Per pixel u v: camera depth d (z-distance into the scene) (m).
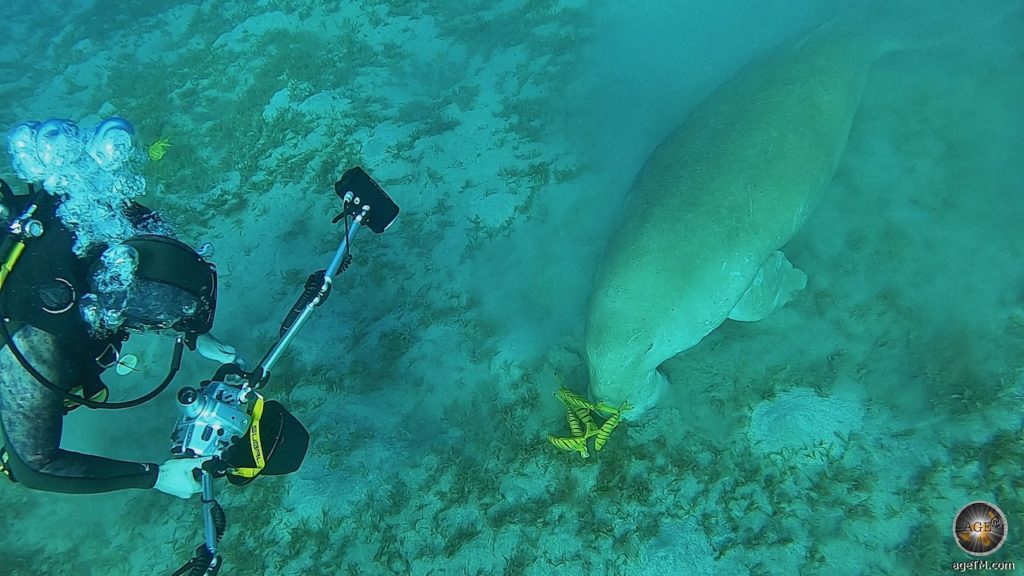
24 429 1.76
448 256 5.30
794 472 3.55
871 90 5.22
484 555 3.63
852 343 3.99
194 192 6.79
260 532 4.03
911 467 3.42
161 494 4.36
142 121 7.99
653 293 3.28
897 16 4.96
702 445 3.74
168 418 4.83
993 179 4.49
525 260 5.05
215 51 8.88
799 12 6.32
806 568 3.24
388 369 4.63
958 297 4.00
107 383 5.12
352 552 3.82
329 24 8.66
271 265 5.79
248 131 7.25
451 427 4.22
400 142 6.39
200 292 2.13
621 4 7.36
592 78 6.48
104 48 10.30
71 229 1.91
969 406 3.50
